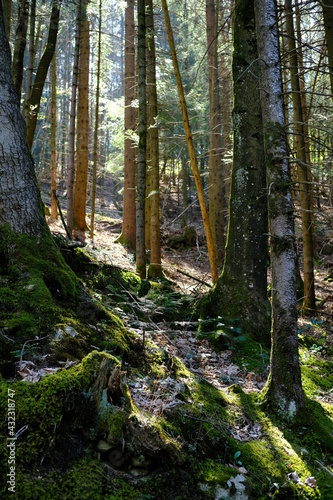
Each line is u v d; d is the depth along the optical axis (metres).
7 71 4.29
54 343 3.35
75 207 11.87
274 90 4.06
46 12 10.67
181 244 15.28
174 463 2.99
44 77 8.89
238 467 3.35
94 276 5.84
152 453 2.91
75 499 2.49
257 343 5.50
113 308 4.95
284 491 3.26
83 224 11.90
